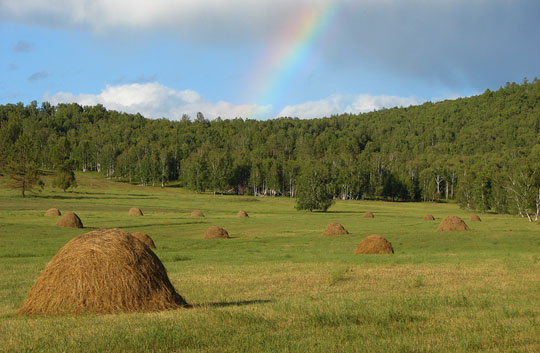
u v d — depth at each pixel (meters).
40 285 10.98
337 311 10.31
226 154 188.38
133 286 10.89
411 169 182.50
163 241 39.19
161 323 9.09
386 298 12.93
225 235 43.53
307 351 7.54
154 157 188.75
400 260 25.53
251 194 184.75
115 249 11.06
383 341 8.11
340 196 171.75
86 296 10.66
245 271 21.16
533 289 14.97
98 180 174.25
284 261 25.84
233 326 9.05
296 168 176.00
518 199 80.94
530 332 8.77
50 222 52.81
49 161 191.50
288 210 99.69
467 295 13.62
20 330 8.91
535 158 161.38
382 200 172.00
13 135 189.12
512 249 34.28
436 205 141.50
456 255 28.84
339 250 33.75
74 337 8.20
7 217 59.38
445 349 7.71
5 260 26.05
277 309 10.95
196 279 18.55
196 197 130.50
